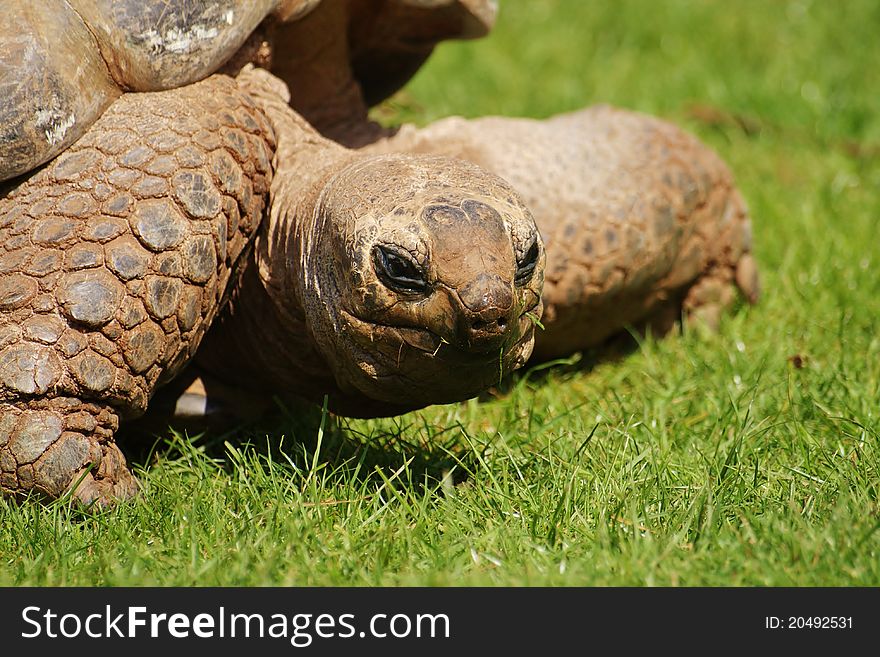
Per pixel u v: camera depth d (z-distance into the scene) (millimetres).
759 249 19453
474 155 15602
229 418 13992
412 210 11320
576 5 30766
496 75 27188
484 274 10961
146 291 12250
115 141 12672
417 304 11258
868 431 13312
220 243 12688
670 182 16328
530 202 15422
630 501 11938
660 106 25656
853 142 24281
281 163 13789
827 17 30266
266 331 13539
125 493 12500
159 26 13055
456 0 16047
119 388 12297
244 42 14148
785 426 13852
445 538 11445
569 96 25703
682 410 14898
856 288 17750
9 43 12508
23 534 11562
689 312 17391
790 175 22734
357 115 16688
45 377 11969
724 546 11000
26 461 12016
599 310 16016
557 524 11664
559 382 16031
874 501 11961
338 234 11734
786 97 26031
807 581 10531
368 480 12406
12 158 12375
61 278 12133
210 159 12789
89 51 12836
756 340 16828
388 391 12062
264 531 11500
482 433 13922
